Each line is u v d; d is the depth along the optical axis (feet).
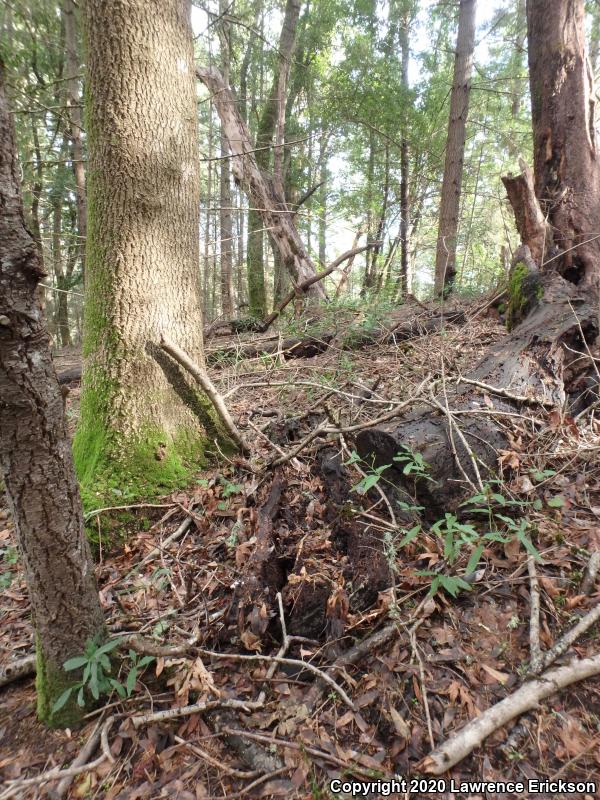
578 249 13.62
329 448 9.56
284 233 25.55
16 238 4.22
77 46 24.39
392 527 7.24
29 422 4.83
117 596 7.76
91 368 10.37
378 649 6.10
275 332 21.53
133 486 9.87
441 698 5.46
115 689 6.14
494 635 5.98
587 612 5.98
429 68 40.52
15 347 4.49
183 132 10.41
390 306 17.75
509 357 10.39
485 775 4.76
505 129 41.22
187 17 10.57
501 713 5.07
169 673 6.40
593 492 8.00
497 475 7.89
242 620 6.70
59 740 5.90
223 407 10.66
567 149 13.85
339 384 13.08
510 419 8.96
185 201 10.60
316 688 5.89
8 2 20.10
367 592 6.63
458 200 29.09
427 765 4.76
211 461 10.86
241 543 8.14
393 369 13.97
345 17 37.81
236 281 62.18
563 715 5.07
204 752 5.48
